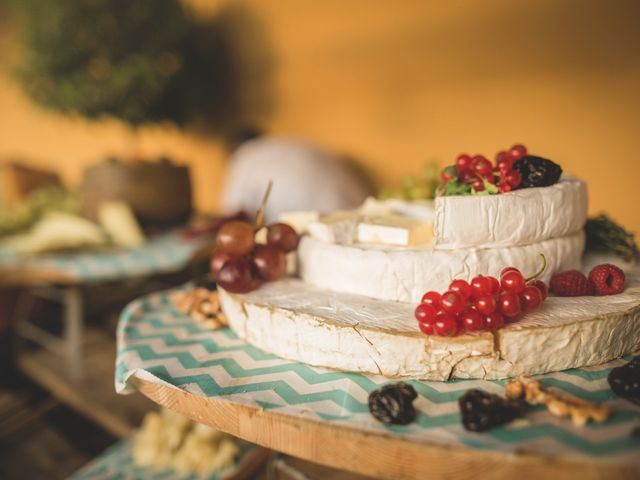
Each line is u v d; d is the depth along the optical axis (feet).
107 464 1.63
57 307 2.91
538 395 0.84
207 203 3.73
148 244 2.23
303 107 2.97
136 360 1.02
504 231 1.01
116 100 2.59
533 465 0.70
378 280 1.04
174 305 1.36
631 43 1.88
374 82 2.63
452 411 0.83
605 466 0.68
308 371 0.97
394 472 0.76
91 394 2.11
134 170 2.35
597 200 2.07
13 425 2.38
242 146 2.80
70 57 2.50
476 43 2.25
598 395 0.86
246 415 0.85
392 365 0.92
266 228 1.18
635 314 0.97
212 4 3.27
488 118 2.28
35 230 2.38
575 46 2.00
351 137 2.79
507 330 0.89
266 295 1.08
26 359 2.47
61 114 2.73
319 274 1.13
